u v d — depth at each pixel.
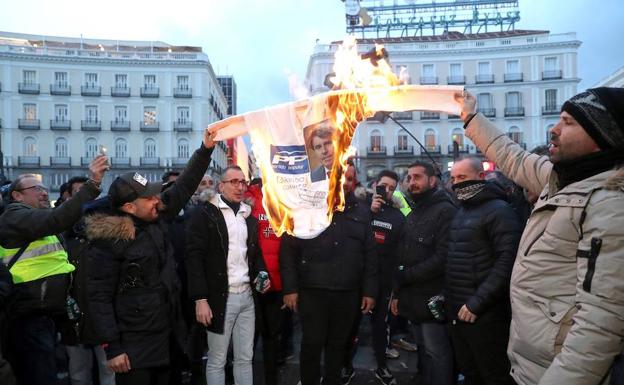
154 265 2.96
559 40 44.34
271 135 3.19
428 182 3.80
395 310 3.95
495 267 2.91
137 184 2.96
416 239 3.74
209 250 3.59
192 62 49.41
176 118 49.34
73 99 47.59
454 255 3.19
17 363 3.38
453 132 44.34
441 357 3.63
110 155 48.16
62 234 4.22
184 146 49.47
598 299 1.54
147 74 48.94
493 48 44.81
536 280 1.92
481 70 45.22
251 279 3.73
